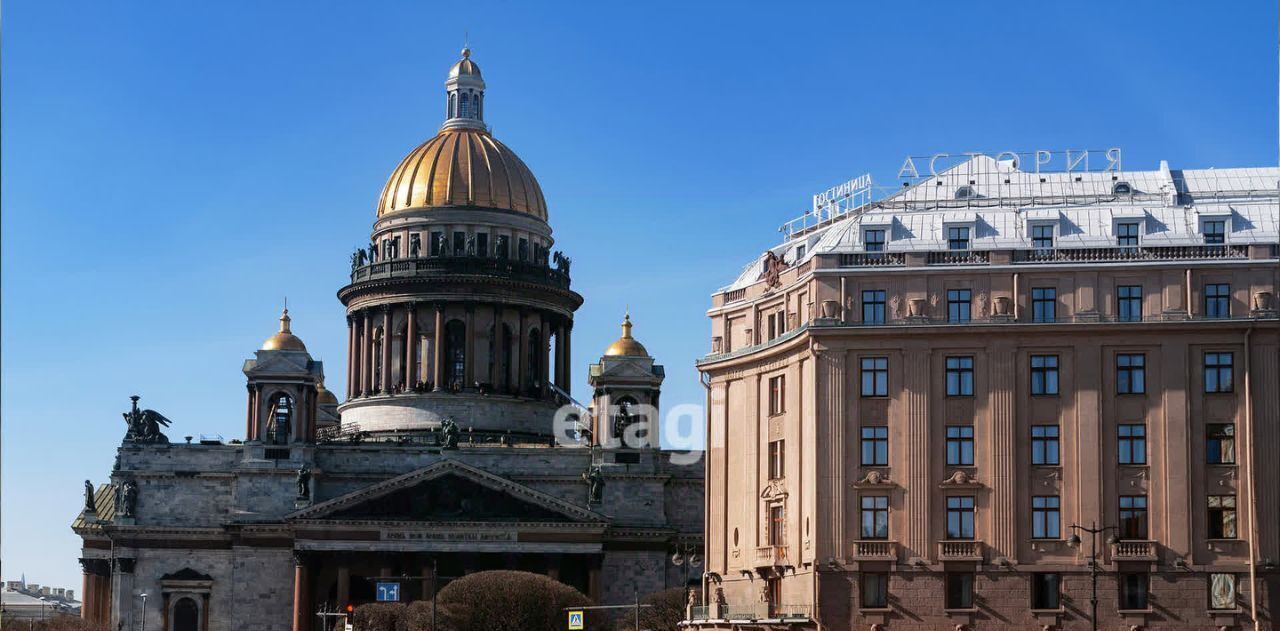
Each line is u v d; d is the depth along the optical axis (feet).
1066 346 426.10
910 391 431.43
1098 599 416.26
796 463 447.01
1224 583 413.39
